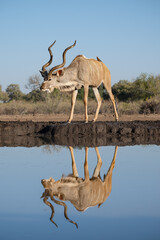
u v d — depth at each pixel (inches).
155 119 1161.4
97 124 828.6
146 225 259.3
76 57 813.9
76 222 269.1
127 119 1154.0
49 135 818.2
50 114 1364.4
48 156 557.9
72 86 820.0
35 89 1967.3
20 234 243.3
